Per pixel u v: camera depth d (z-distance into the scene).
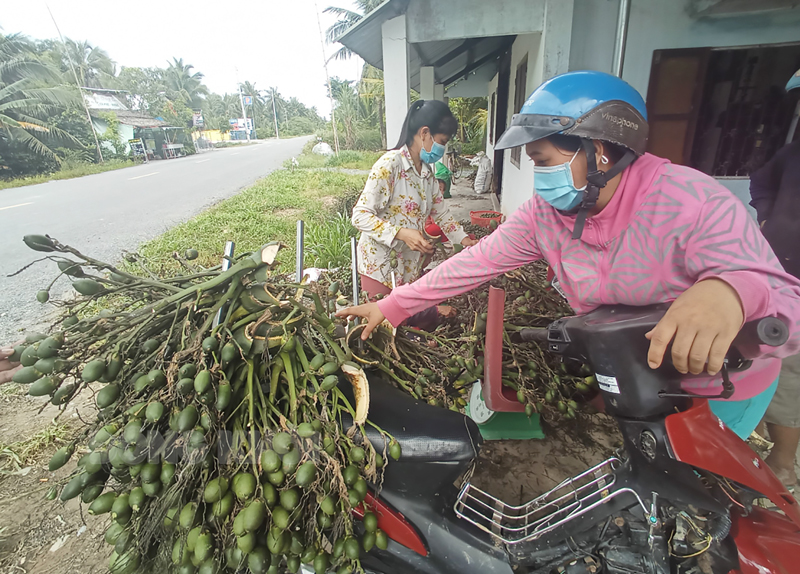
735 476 1.18
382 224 2.58
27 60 26.64
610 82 1.12
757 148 4.18
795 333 1.00
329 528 1.19
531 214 1.48
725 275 0.99
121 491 1.13
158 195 14.77
